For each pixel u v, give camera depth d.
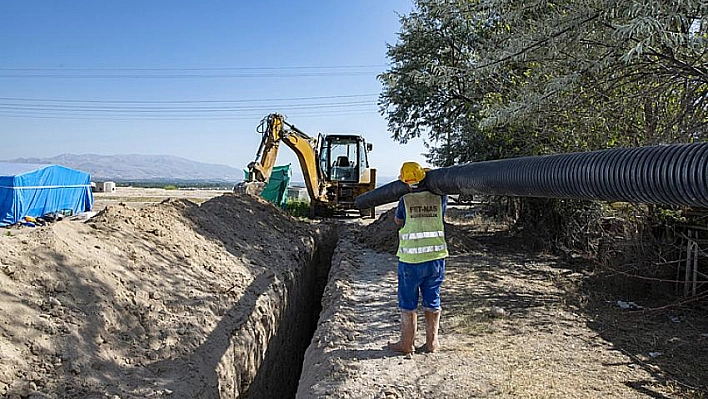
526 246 12.98
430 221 5.28
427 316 5.39
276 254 9.98
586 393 4.43
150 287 5.84
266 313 6.99
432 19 15.48
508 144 12.33
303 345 10.41
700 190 2.55
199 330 5.51
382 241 12.68
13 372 3.74
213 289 6.67
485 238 15.01
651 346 5.73
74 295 4.82
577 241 11.69
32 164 26.98
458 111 17.34
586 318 6.77
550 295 8.02
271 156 16.28
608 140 8.31
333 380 4.66
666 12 4.97
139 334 4.97
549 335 6.04
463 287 8.54
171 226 7.98
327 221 18.77
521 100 7.39
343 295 7.71
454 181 4.82
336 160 20.84
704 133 6.51
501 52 7.22
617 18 5.97
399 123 19.50
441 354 5.34
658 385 4.64
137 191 44.53
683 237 7.67
